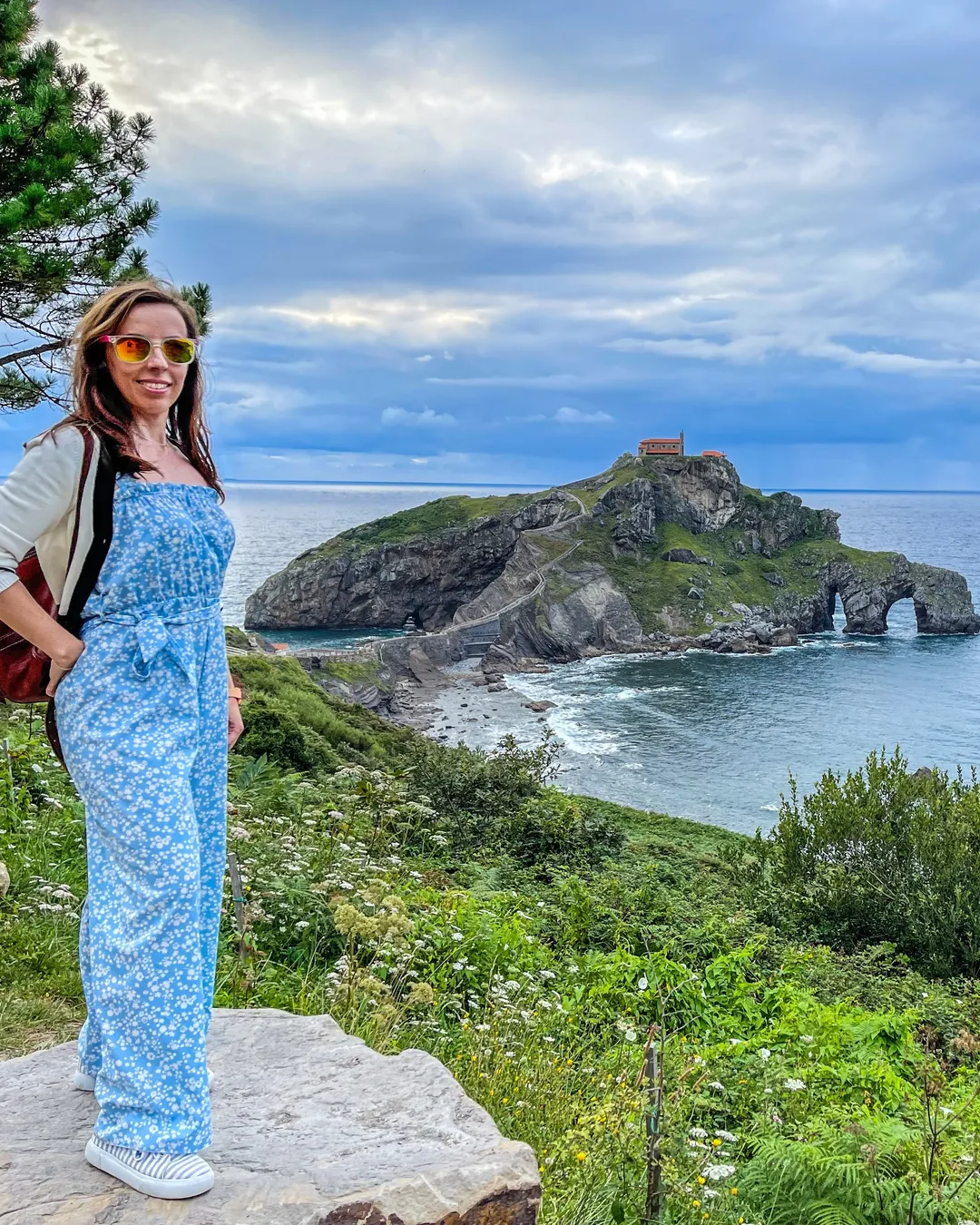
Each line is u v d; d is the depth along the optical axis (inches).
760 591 5201.8
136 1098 84.0
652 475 5644.7
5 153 435.8
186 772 89.9
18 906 216.2
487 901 398.6
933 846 679.1
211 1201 82.4
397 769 747.4
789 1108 222.8
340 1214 82.2
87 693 88.1
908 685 3565.5
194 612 93.6
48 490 86.6
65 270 434.0
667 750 2598.4
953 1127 209.8
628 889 561.9
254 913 241.0
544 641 4461.1
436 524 5585.6
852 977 478.9
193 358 95.0
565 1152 155.5
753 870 759.1
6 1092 100.0
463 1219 85.7
